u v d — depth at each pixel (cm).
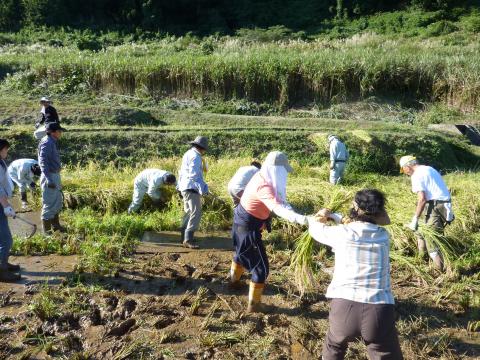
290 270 627
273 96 2036
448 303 571
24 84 2020
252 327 511
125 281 604
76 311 531
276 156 510
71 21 3519
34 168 822
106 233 735
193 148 702
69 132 1241
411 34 3177
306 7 3841
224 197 851
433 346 488
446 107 2038
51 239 689
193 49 2717
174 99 2006
